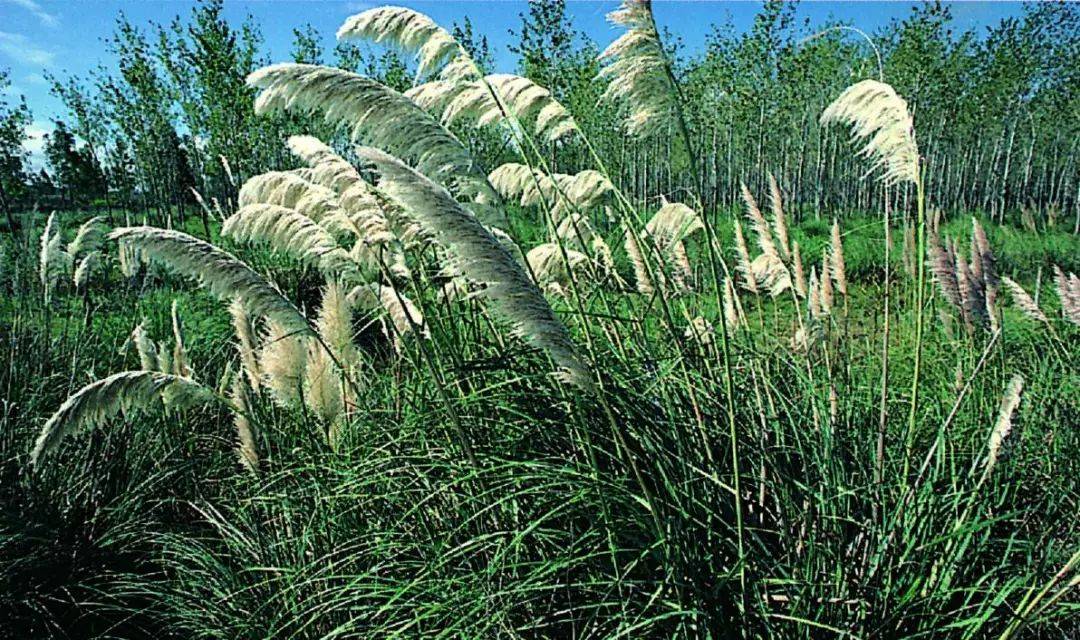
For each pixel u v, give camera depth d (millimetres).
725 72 32281
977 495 3359
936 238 4523
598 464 3314
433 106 3717
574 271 4188
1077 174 42531
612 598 3020
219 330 8406
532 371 3426
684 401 3645
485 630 2836
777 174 40812
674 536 2748
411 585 3014
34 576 4367
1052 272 14383
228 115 24391
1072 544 3373
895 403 4422
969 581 3135
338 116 3061
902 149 3031
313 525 3832
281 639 3607
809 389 3859
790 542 3031
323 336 4242
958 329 5363
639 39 2828
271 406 4895
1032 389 4457
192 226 23859
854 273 9938
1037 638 3010
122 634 4367
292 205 3648
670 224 3936
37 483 4797
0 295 8359
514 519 3291
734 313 4266
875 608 2939
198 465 5492
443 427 3633
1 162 25812
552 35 25234
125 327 8227
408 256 4070
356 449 4023
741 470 3479
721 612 2717
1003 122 38438
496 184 4184
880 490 3252
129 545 4742
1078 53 34344
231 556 4199
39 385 6008
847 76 33250
